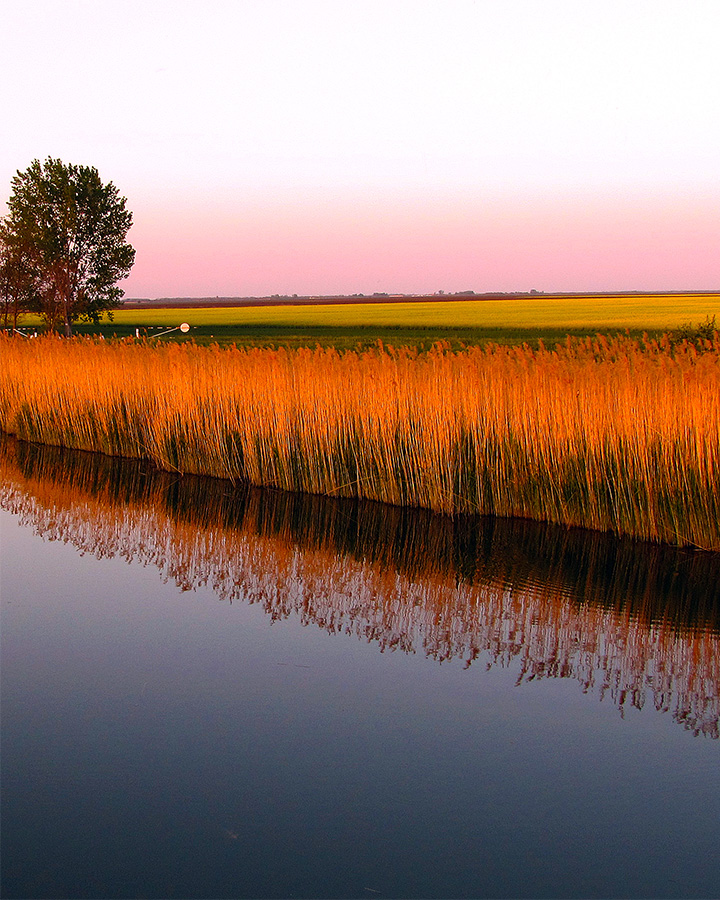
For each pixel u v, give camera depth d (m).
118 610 7.23
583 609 7.29
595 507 9.67
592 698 5.61
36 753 4.93
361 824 4.29
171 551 9.04
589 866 3.96
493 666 6.13
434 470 10.58
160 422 13.51
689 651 6.40
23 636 6.64
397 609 7.30
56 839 4.14
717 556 8.82
